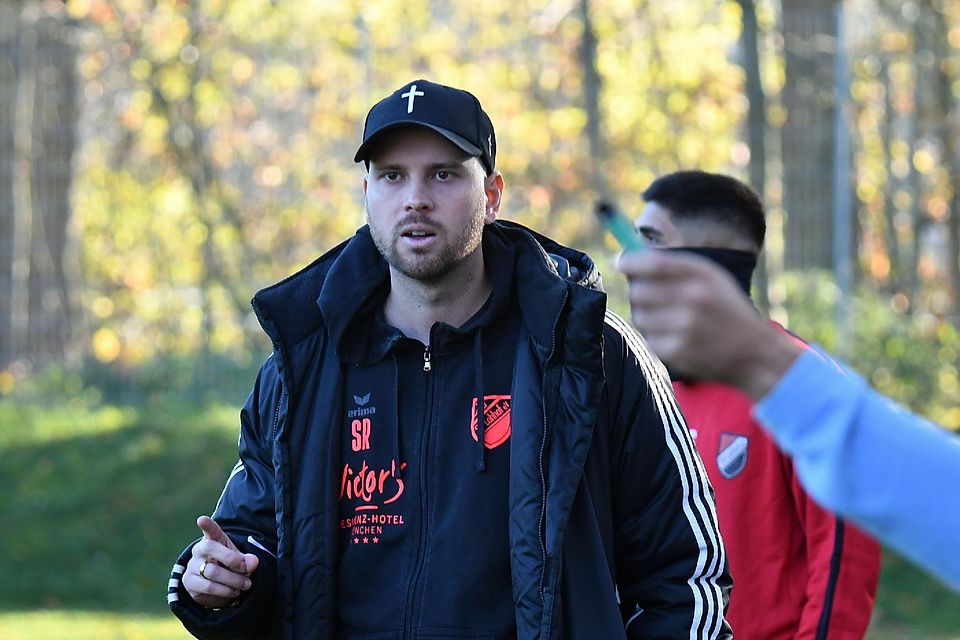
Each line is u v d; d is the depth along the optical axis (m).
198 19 21.39
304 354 4.82
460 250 4.66
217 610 4.63
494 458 4.64
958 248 21.64
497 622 4.50
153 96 21.11
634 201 22.14
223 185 21.61
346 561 4.67
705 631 4.47
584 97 23.00
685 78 23.22
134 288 18.20
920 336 17.14
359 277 4.80
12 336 17.52
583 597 4.42
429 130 4.62
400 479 4.68
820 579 5.28
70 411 17.73
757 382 2.16
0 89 17.23
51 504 16.31
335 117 22.20
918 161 22.55
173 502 16.34
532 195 22.20
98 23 21.27
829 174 15.90
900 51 22.05
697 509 4.61
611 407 4.64
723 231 6.01
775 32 18.56
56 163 17.45
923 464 2.09
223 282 17.98
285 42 22.38
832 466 2.10
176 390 17.72
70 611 14.31
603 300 4.47
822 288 15.72
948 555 2.06
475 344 4.75
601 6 23.50
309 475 4.71
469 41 24.12
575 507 4.48
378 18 23.00
